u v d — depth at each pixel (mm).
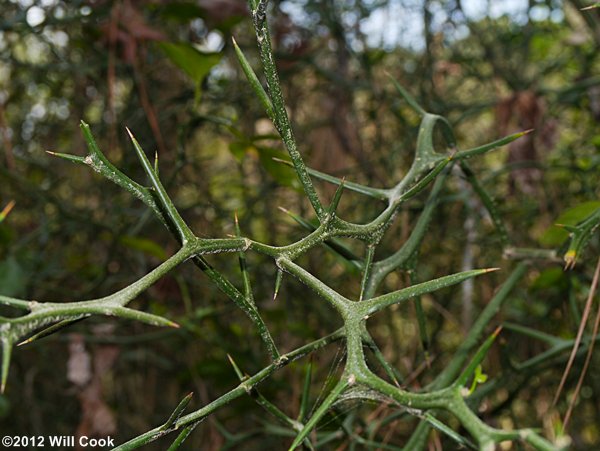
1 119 731
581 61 832
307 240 266
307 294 845
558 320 809
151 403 952
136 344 911
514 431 199
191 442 947
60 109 938
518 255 484
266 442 823
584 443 858
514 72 838
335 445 600
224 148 1036
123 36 668
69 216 719
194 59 521
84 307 212
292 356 279
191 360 820
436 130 827
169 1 623
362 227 280
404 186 350
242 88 849
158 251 652
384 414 625
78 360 800
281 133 266
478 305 883
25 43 874
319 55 891
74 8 712
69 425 952
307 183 268
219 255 835
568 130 913
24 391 938
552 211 770
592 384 828
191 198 903
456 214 859
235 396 270
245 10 630
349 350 236
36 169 955
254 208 906
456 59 859
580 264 578
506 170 673
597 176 811
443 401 218
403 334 876
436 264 874
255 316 271
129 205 889
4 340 198
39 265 873
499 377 552
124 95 933
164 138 875
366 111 919
